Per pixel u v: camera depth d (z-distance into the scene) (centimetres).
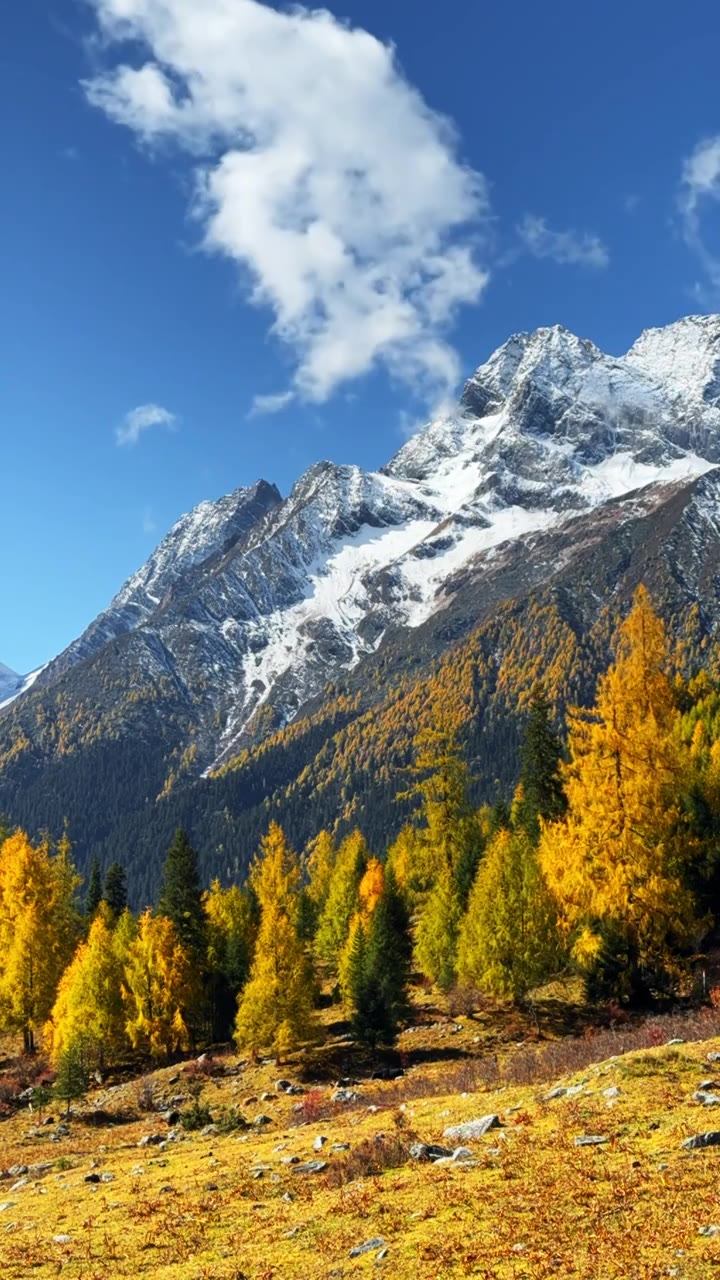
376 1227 1212
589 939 3812
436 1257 1055
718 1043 1980
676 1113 1477
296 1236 1259
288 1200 1476
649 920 3444
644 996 3875
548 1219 1104
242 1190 1591
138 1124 3697
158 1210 1574
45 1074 5212
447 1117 1962
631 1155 1296
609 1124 1480
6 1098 4838
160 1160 2203
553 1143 1431
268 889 9062
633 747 3394
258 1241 1272
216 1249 1275
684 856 3538
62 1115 4209
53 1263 1330
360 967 4903
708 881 4372
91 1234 1483
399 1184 1402
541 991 4762
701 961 3959
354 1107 2838
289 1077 4325
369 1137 1888
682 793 3688
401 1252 1095
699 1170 1171
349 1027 5147
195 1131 2923
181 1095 4297
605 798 3409
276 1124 2867
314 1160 1739
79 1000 5259
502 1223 1127
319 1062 4497
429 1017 4953
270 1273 1122
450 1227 1152
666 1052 1873
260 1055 4891
